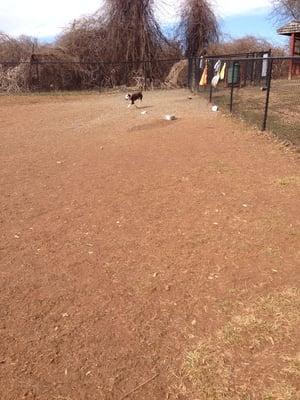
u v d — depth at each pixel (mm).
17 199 6570
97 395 2871
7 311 3779
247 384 2863
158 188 6688
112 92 25906
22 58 27766
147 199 6254
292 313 3512
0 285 4188
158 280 4125
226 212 5598
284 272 4137
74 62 28312
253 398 2758
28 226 5535
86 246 4898
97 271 4348
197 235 5000
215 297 3807
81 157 8906
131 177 7324
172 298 3834
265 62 19484
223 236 4938
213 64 16859
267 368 2982
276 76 28672
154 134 10547
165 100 18188
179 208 5840
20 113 16703
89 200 6352
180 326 3465
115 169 7855
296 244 4652
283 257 4410
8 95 24516
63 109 17391
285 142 8906
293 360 3027
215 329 3404
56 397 2865
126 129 11508
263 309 3588
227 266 4301
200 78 19703
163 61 29797
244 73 19562
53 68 27719
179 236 5008
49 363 3156
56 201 6391
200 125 11305
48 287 4113
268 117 11742
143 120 12609
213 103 15391
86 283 4145
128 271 4312
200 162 7906
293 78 26312
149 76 29484
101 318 3615
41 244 5012
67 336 3422
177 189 6586
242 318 3494
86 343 3336
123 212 5824
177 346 3252
